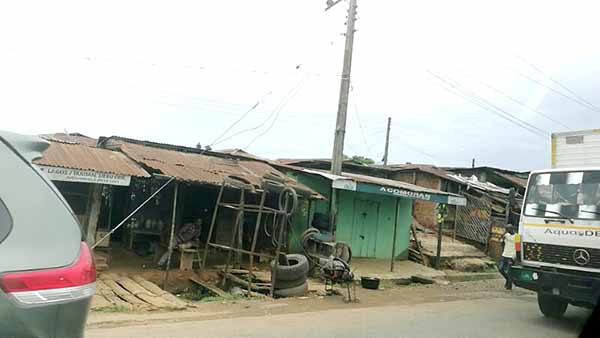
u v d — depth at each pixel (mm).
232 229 15305
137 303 9203
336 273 11367
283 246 15031
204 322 8047
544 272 9031
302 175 16203
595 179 8938
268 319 8523
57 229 2502
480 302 11703
